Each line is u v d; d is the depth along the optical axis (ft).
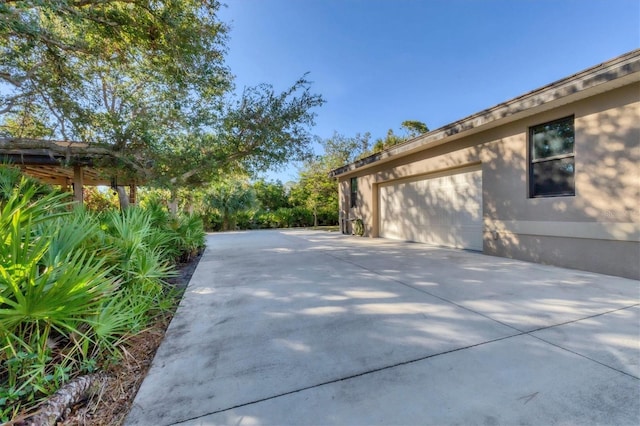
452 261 18.28
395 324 8.71
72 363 6.34
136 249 11.03
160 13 16.93
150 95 22.43
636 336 7.55
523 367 6.25
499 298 10.86
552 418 4.73
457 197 24.21
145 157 20.17
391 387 5.69
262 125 23.00
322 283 13.61
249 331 8.54
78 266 6.61
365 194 36.81
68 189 33.14
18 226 6.20
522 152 17.85
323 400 5.38
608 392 5.34
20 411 4.92
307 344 7.61
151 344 8.02
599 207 14.21
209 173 23.68
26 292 5.75
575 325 8.31
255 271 16.75
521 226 18.06
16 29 13.07
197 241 22.91
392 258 19.86
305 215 68.18
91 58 18.52
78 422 5.04
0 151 20.15
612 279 13.20
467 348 7.14
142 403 5.41
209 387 5.87
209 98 22.40
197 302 11.37
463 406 5.08
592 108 14.37
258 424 4.82
